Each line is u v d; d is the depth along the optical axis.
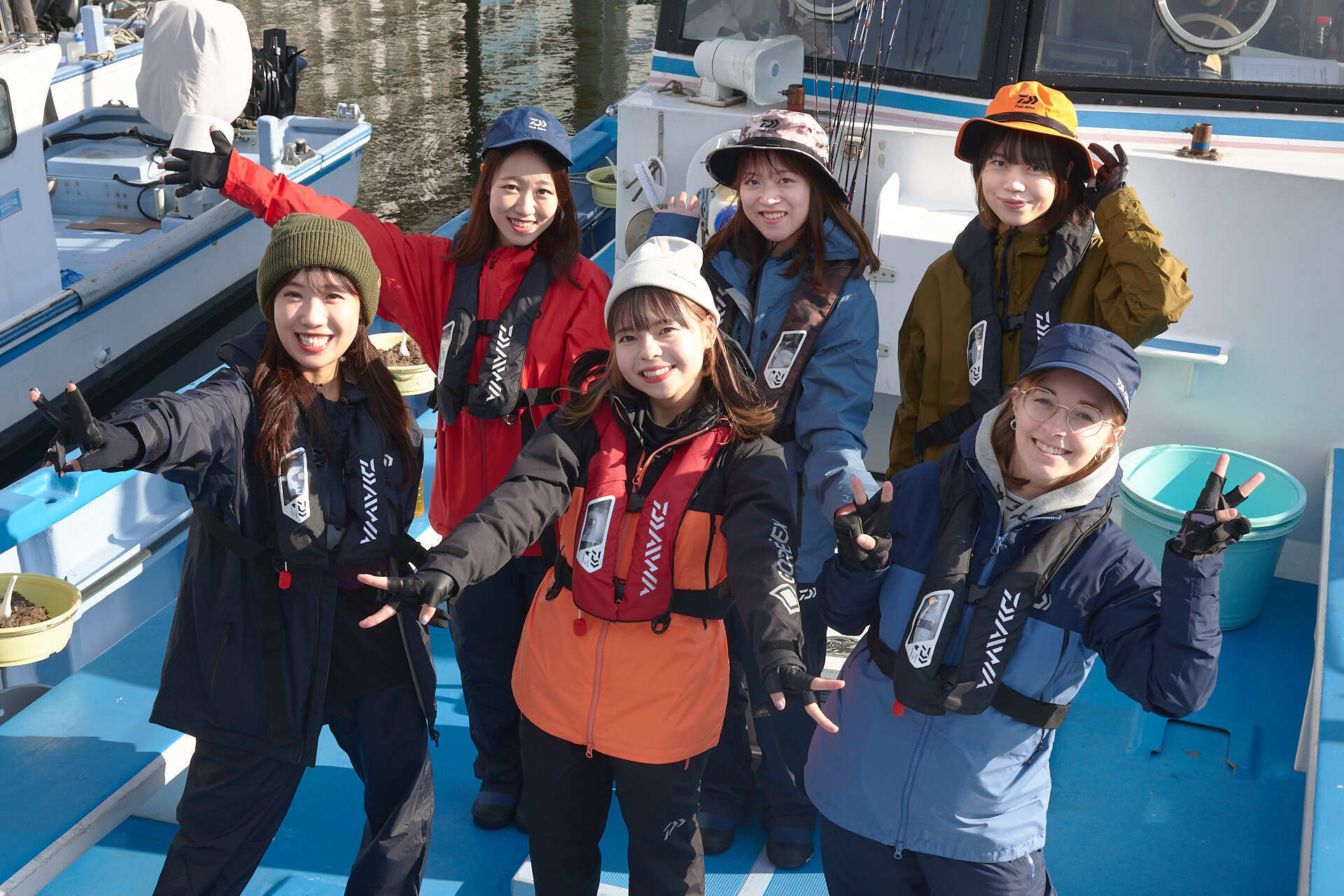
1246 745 3.30
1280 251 3.67
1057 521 1.97
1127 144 3.98
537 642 2.29
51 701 3.17
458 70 17.19
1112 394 1.87
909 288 3.79
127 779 2.89
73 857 2.73
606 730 2.19
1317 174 3.58
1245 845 2.96
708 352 2.17
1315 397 3.79
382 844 2.46
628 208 4.30
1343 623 3.03
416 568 2.38
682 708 2.19
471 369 2.76
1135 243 2.61
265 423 2.18
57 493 3.48
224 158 2.95
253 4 21.17
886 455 4.41
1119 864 2.90
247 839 2.37
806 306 2.59
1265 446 3.91
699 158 3.80
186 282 9.04
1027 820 2.11
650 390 2.14
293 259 2.16
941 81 4.09
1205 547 1.81
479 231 2.79
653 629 2.17
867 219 3.81
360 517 2.27
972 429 2.05
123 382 8.58
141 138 9.43
